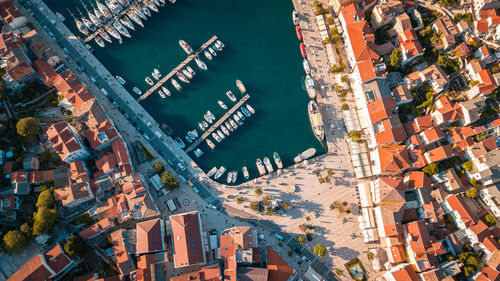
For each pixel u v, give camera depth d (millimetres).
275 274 162375
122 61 199625
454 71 189000
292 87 199125
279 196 179375
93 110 174875
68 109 182625
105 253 164500
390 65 190000
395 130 176125
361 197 177875
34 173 165000
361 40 186125
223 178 183000
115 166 170625
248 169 185125
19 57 178375
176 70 199125
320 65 199625
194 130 189250
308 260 170875
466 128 177750
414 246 162375
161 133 187375
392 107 179875
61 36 199000
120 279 158625
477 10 188875
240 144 189125
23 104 178875
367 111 179875
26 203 165250
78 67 193750
